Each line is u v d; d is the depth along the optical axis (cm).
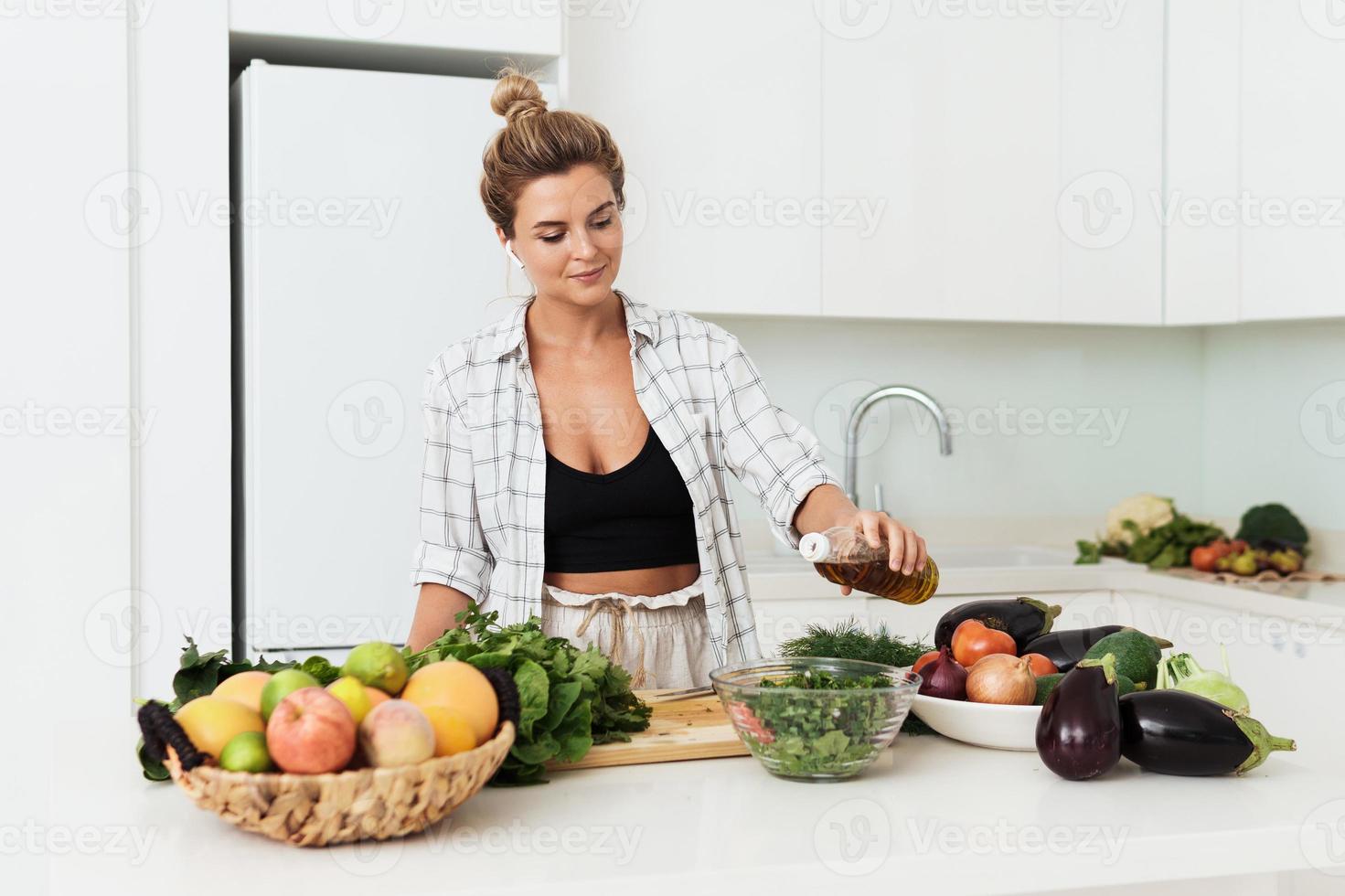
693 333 174
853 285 304
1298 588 281
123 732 142
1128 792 115
